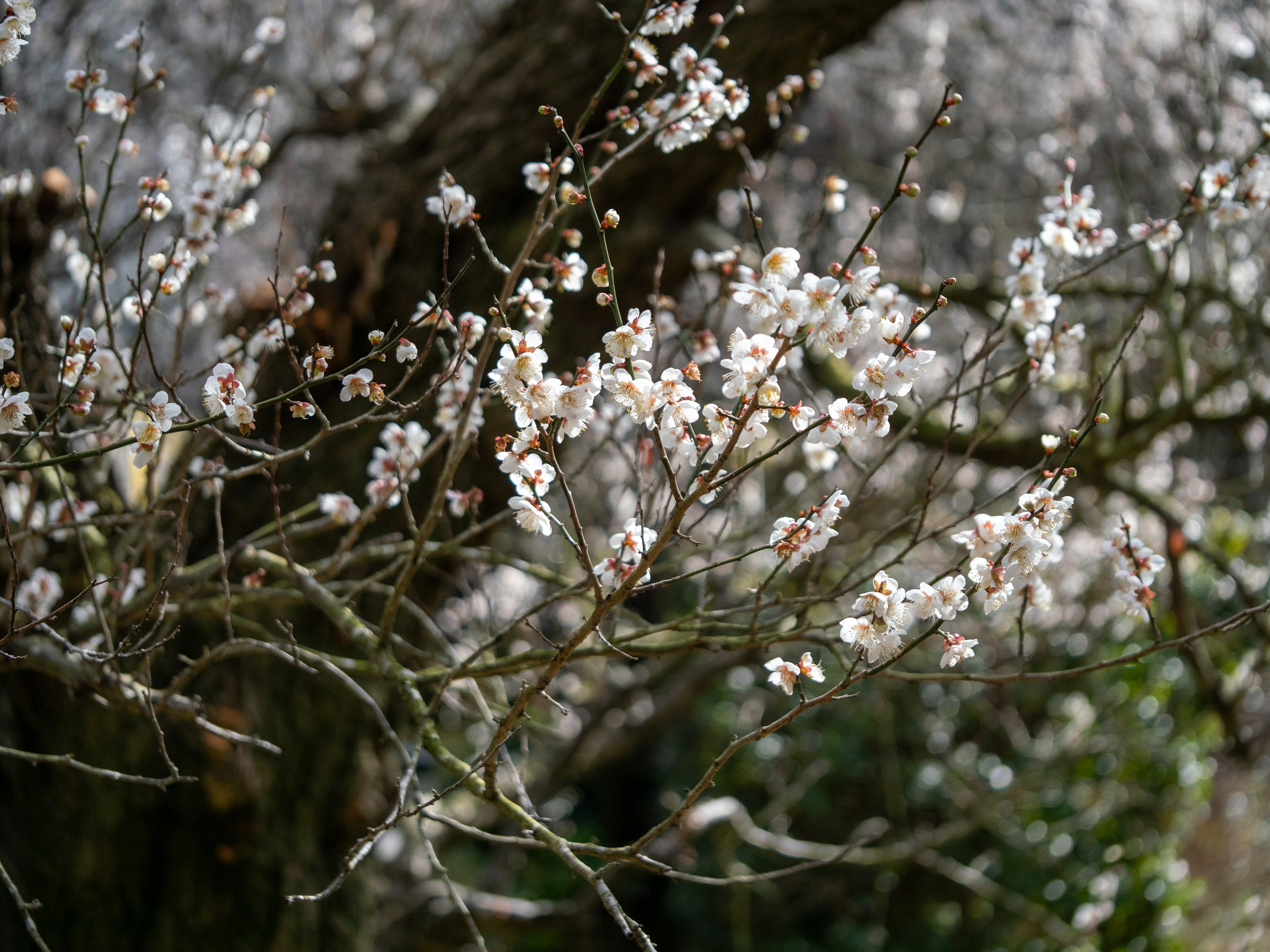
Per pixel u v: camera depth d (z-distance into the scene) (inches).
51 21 146.9
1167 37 183.2
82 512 92.0
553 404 50.5
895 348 51.8
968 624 220.5
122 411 70.0
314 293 129.8
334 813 134.6
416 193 132.9
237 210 82.8
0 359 54.7
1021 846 228.4
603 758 191.9
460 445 69.5
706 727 272.2
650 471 85.8
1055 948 211.0
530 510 57.0
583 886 249.9
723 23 75.1
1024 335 91.7
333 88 175.6
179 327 78.8
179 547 66.4
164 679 118.5
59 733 115.7
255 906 123.6
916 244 211.5
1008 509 196.5
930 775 247.0
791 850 174.7
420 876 170.7
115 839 117.2
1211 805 213.8
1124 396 132.8
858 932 245.8
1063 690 219.6
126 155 75.8
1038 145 211.5
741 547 131.6
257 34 102.5
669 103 74.7
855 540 155.9
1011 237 207.3
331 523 86.5
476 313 128.0
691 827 168.1
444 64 178.2
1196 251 171.6
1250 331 137.6
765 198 204.4
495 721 89.9
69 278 123.2
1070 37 203.8
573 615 202.7
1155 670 196.2
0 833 111.3
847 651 78.3
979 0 213.8
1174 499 189.8
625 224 129.1
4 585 95.5
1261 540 202.2
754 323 49.4
